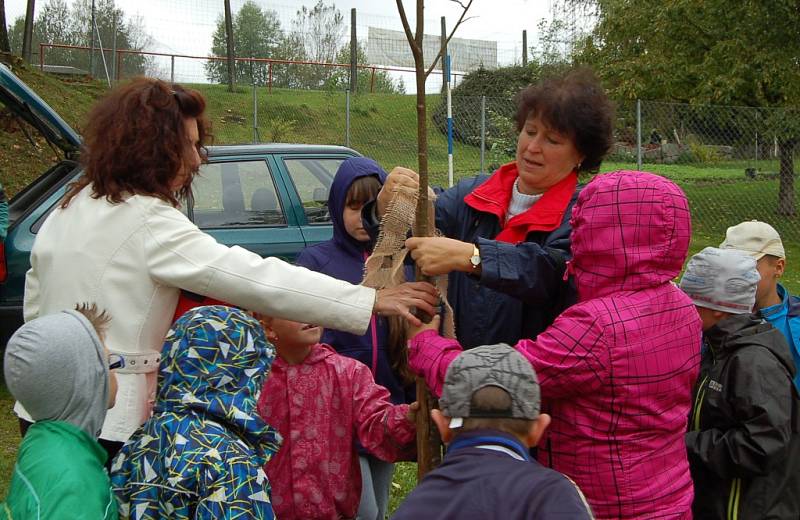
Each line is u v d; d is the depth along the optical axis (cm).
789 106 1461
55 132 645
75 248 237
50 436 197
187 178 250
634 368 205
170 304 240
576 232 218
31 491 189
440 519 166
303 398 264
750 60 1421
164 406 210
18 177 1063
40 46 2142
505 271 221
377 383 300
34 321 204
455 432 180
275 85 2428
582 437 210
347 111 1373
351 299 236
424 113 224
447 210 269
